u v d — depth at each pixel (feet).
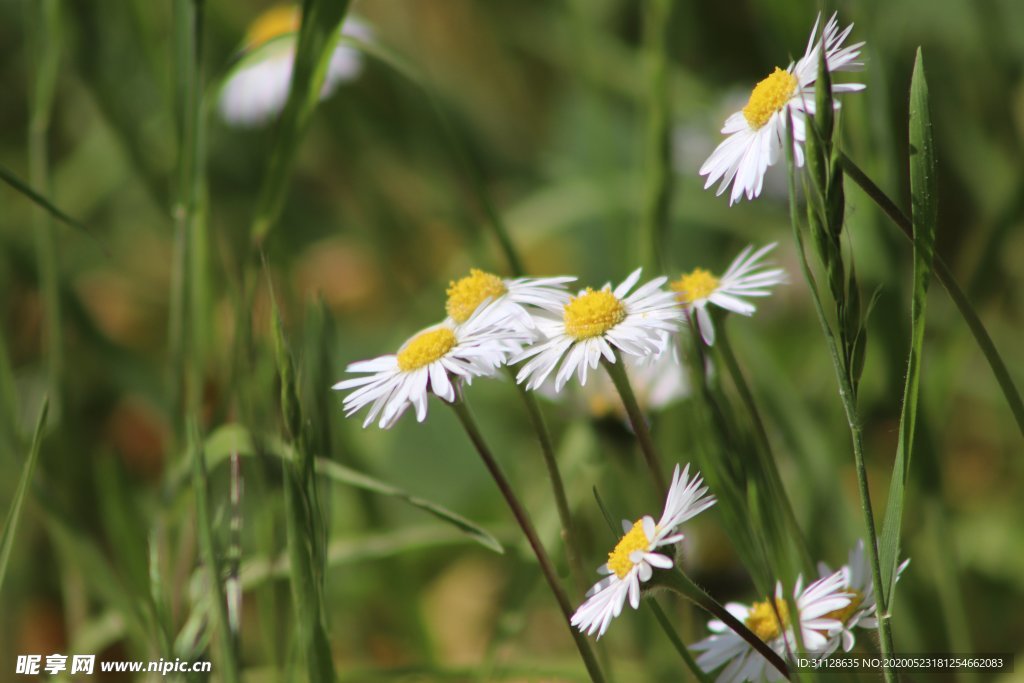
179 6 3.00
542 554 2.74
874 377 3.12
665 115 3.09
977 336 2.69
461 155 3.03
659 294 2.73
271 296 2.74
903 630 3.04
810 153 2.65
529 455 3.80
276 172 2.97
